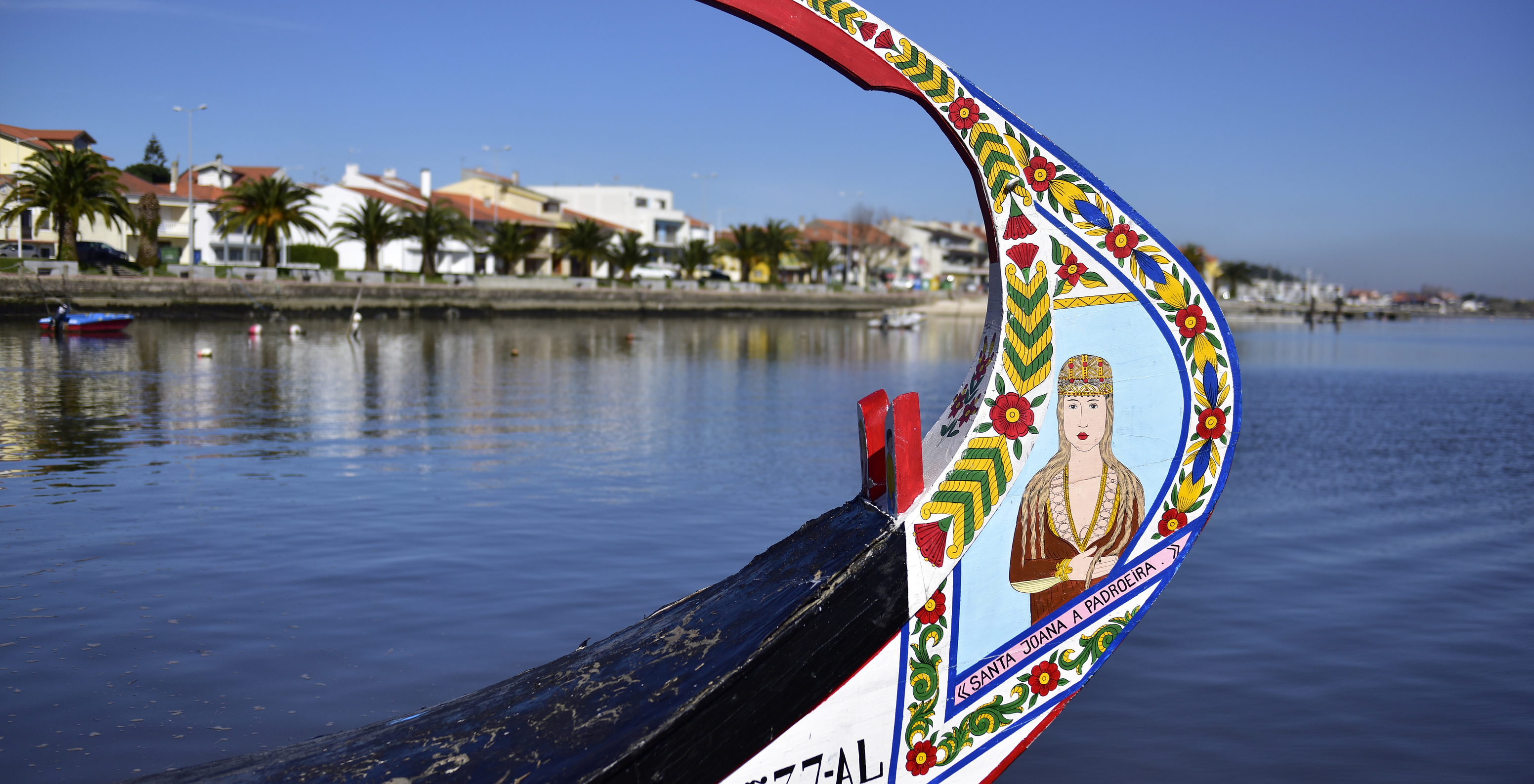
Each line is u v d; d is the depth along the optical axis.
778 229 93.88
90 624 7.70
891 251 119.56
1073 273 3.02
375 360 35.75
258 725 5.93
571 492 13.36
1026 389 3.01
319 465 15.09
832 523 3.45
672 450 17.33
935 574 2.96
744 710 2.81
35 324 46.81
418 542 10.43
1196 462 3.12
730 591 3.36
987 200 2.97
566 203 105.69
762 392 28.14
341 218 74.50
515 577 9.16
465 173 92.75
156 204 56.03
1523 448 19.47
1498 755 5.72
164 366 31.00
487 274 75.81
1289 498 13.70
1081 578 3.08
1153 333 3.06
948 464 2.99
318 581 8.95
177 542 10.30
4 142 60.34
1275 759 5.65
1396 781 5.41
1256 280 174.00
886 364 41.59
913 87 2.89
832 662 2.88
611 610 8.23
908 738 2.98
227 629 7.64
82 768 5.35
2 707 6.13
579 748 2.80
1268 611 8.36
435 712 3.39
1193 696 6.54
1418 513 12.74
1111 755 5.69
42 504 12.09
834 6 2.86
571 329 62.25
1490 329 149.88
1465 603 8.67
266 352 37.47
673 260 107.88
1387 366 50.72
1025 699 3.08
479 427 19.81
